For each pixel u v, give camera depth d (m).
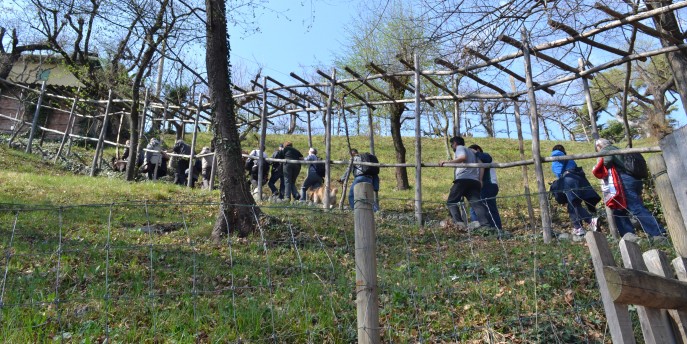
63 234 7.74
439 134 28.08
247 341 4.56
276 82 14.37
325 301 5.30
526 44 9.19
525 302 5.39
